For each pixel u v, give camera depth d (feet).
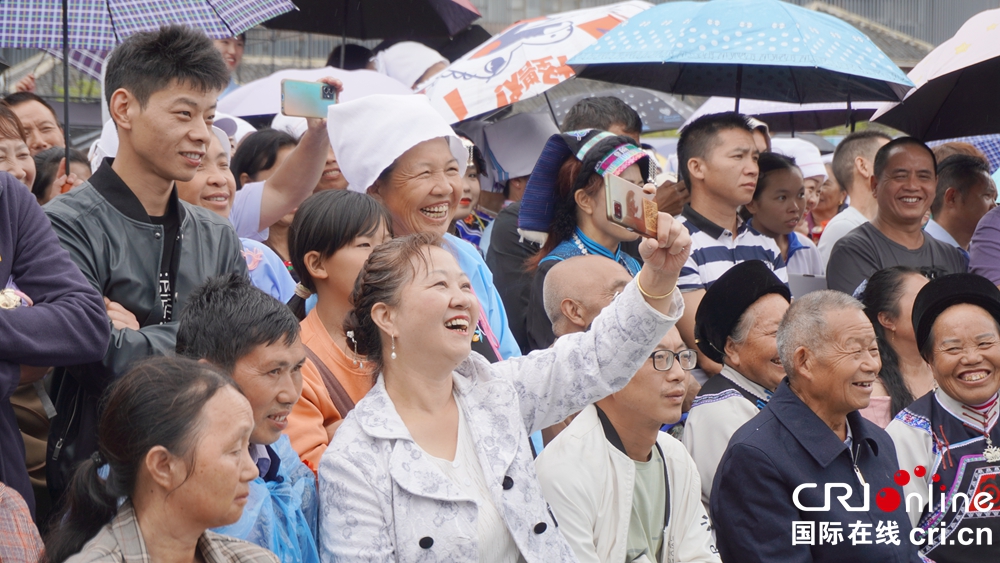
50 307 9.60
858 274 19.86
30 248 10.00
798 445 12.42
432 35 27.32
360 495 9.39
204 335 9.37
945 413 14.35
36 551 8.84
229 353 9.27
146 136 11.09
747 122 17.62
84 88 32.53
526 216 16.02
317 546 9.82
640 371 11.51
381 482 9.45
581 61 18.76
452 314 9.86
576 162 15.55
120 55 11.22
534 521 9.71
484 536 9.47
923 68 21.76
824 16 19.15
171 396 7.93
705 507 13.71
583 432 11.64
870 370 12.54
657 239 9.84
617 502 11.46
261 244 15.11
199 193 14.61
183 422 7.87
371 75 23.00
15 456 9.71
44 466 11.52
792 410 12.67
